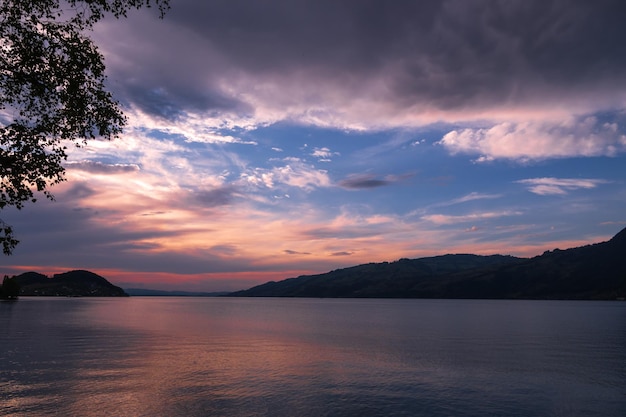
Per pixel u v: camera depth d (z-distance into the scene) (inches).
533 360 1980.8
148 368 1678.2
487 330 3806.6
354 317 6151.6
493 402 1219.2
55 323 4084.6
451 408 1155.9
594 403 1219.9
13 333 3004.4
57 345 2381.9
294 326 4232.3
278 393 1294.3
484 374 1621.6
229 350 2274.9
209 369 1676.9
